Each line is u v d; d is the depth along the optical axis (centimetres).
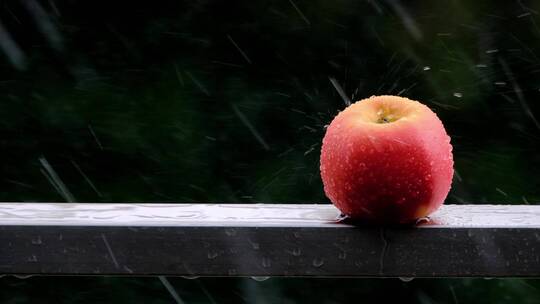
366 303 543
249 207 210
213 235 187
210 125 575
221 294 539
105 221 189
